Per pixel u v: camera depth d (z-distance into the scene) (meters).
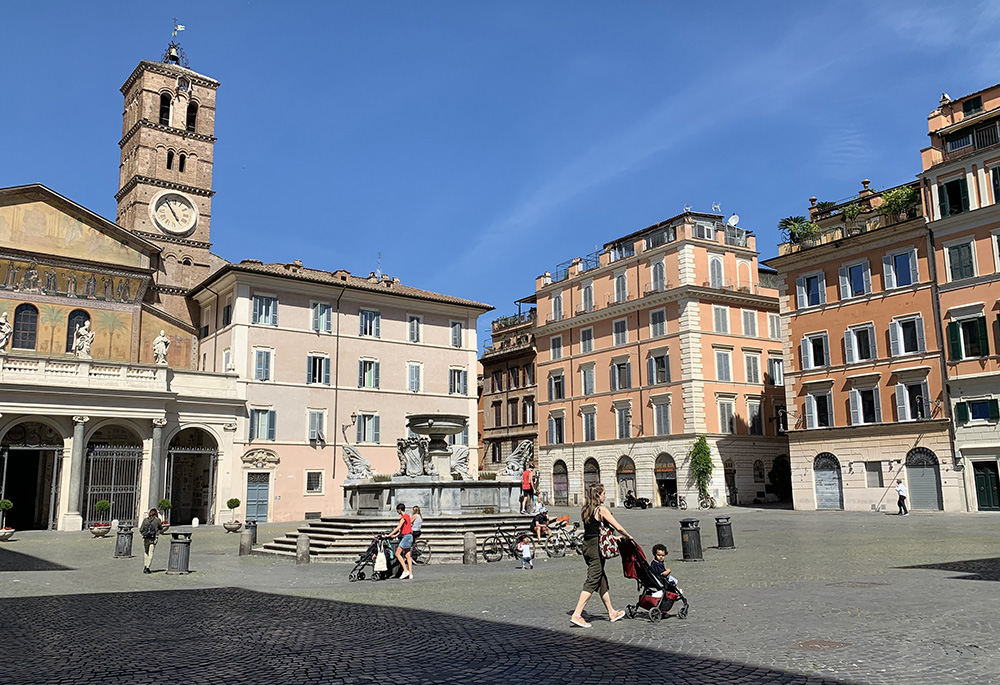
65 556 25.95
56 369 39.91
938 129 42.84
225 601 14.94
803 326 48.19
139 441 45.28
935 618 10.73
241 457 46.41
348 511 28.19
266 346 48.91
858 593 13.34
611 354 61.78
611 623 11.12
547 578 17.58
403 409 54.12
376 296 53.91
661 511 50.50
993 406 38.81
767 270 63.22
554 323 66.81
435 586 16.69
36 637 11.17
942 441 40.75
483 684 8.01
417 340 55.75
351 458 28.86
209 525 44.16
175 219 58.25
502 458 73.56
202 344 53.69
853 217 47.12
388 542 18.81
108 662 9.40
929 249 42.19
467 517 25.05
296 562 22.61
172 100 60.31
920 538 25.06
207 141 60.94
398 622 11.97
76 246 47.19
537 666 8.70
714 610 11.95
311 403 50.00
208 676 8.59
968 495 39.38
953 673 7.84
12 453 44.53
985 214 39.75
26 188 45.47
